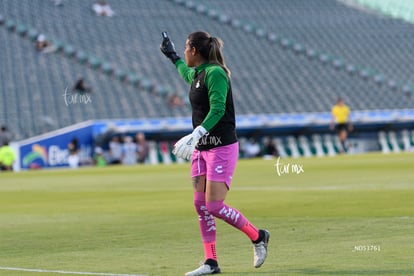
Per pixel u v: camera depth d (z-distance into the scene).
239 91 195.25
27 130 158.62
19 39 187.88
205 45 30.56
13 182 99.50
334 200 59.53
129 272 30.66
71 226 48.53
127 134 157.88
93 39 196.62
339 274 29.05
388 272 29.09
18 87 171.12
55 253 37.03
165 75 189.38
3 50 182.88
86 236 43.25
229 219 30.56
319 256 33.50
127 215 54.22
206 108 30.62
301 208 54.44
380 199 59.22
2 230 47.38
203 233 30.75
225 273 30.31
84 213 56.81
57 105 167.50
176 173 108.62
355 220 46.19
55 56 185.38
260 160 139.50
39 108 165.62
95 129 154.00
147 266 32.19
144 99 178.25
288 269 30.61
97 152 148.50
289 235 40.66
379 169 98.50
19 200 71.31
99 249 37.97
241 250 36.34
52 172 125.00
